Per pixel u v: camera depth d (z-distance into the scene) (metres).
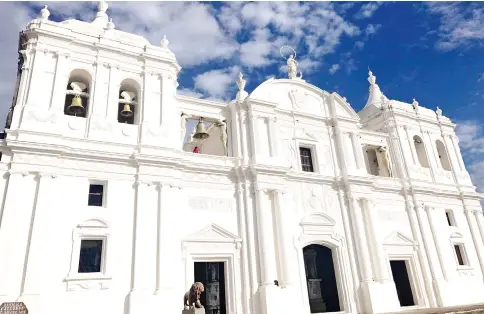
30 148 16.14
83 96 19.48
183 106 21.66
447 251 26.36
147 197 17.98
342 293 21.67
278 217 20.64
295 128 24.38
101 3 22.39
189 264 18.16
